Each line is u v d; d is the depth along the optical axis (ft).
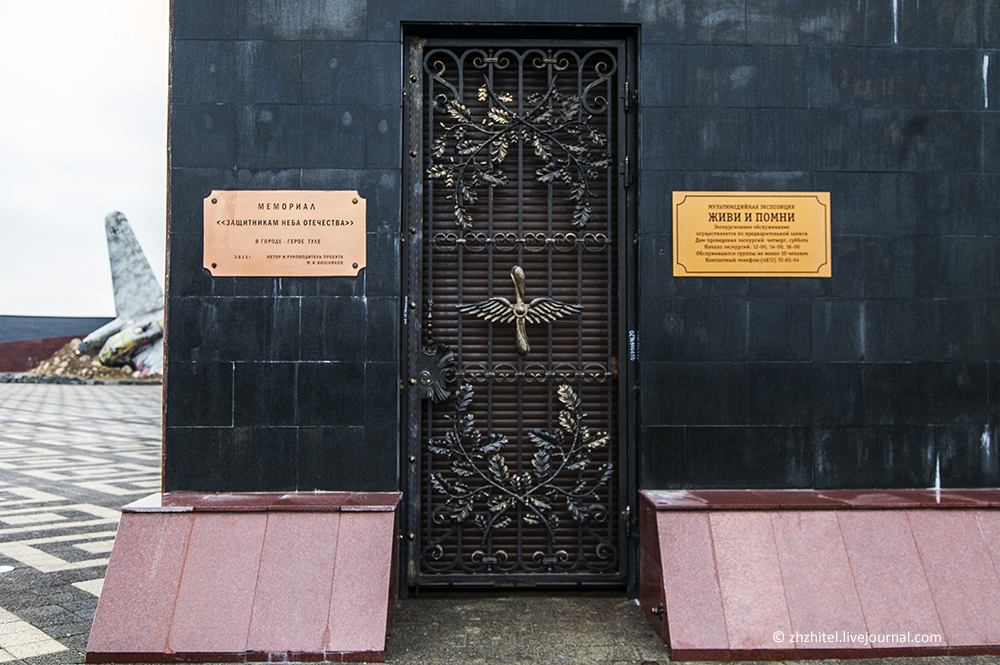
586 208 13.79
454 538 13.58
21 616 12.31
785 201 13.38
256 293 13.11
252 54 13.23
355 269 13.16
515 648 11.21
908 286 13.46
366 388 13.10
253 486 12.99
